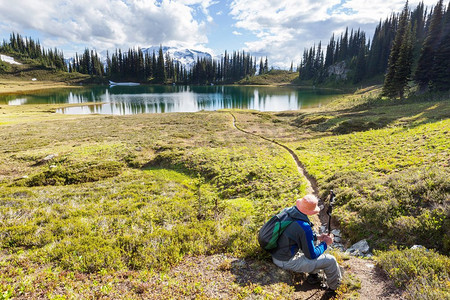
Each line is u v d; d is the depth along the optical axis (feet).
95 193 53.21
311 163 66.18
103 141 120.78
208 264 17.70
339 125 132.67
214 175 69.67
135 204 41.75
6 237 23.86
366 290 15.03
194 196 51.42
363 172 47.24
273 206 41.93
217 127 162.91
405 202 27.73
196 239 22.02
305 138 121.80
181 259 18.43
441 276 14.44
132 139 124.16
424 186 28.48
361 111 174.81
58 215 34.09
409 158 48.91
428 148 53.47
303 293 14.61
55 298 13.24
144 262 17.78
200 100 397.80
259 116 212.64
